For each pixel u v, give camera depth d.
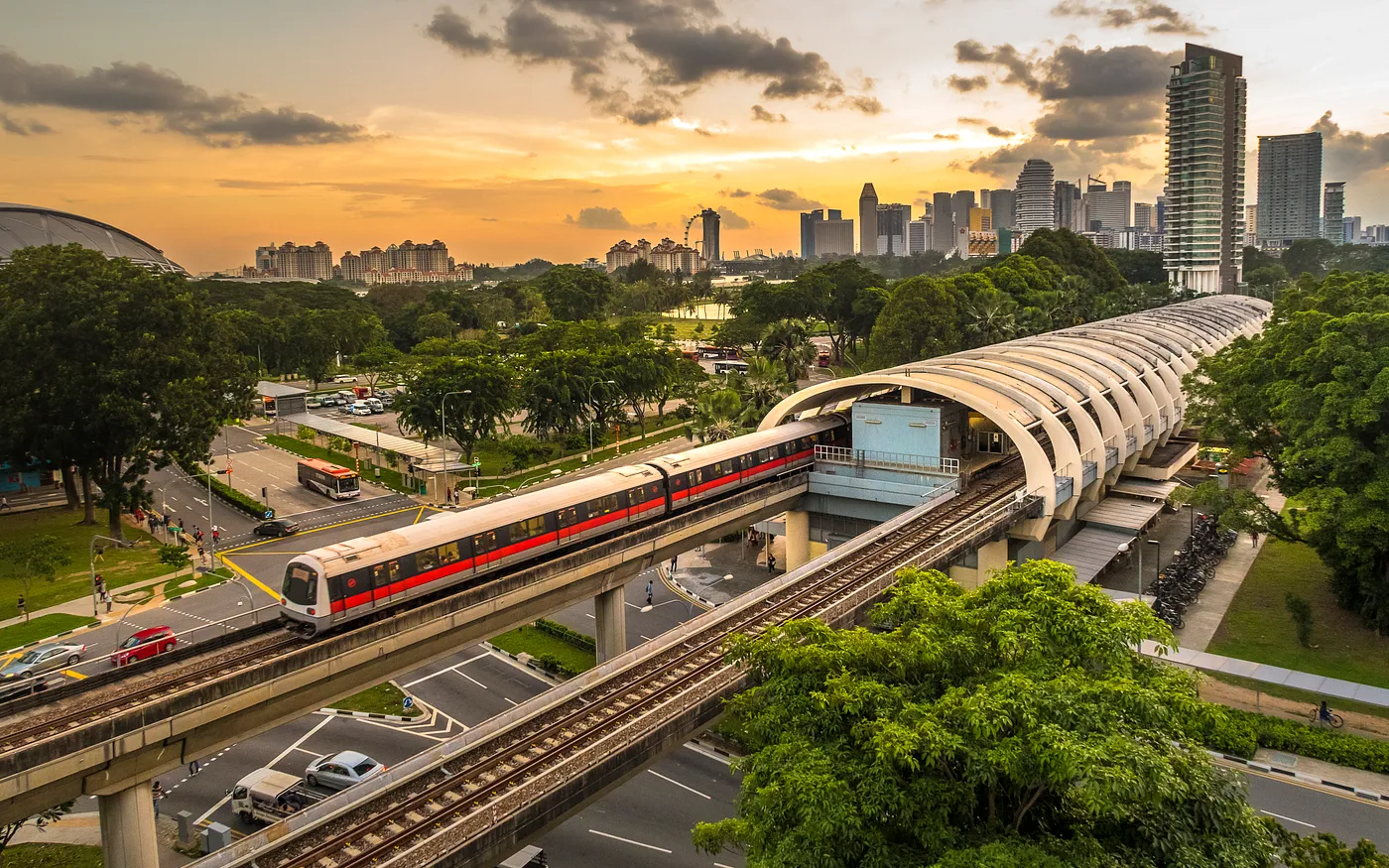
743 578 74.38
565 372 117.62
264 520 88.38
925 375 73.38
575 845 39.34
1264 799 40.12
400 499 97.62
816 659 25.47
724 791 43.66
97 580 68.25
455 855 26.84
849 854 20.98
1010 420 63.06
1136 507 74.62
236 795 42.53
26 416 75.06
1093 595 25.39
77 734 32.25
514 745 35.25
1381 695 48.31
